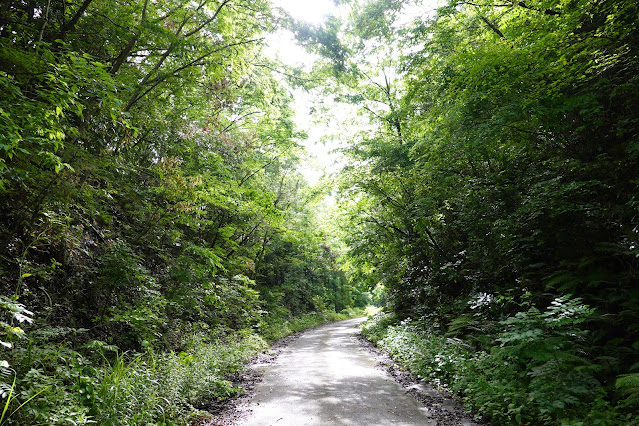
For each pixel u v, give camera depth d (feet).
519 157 28.04
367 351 38.47
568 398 14.11
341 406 18.13
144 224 30.91
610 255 20.49
